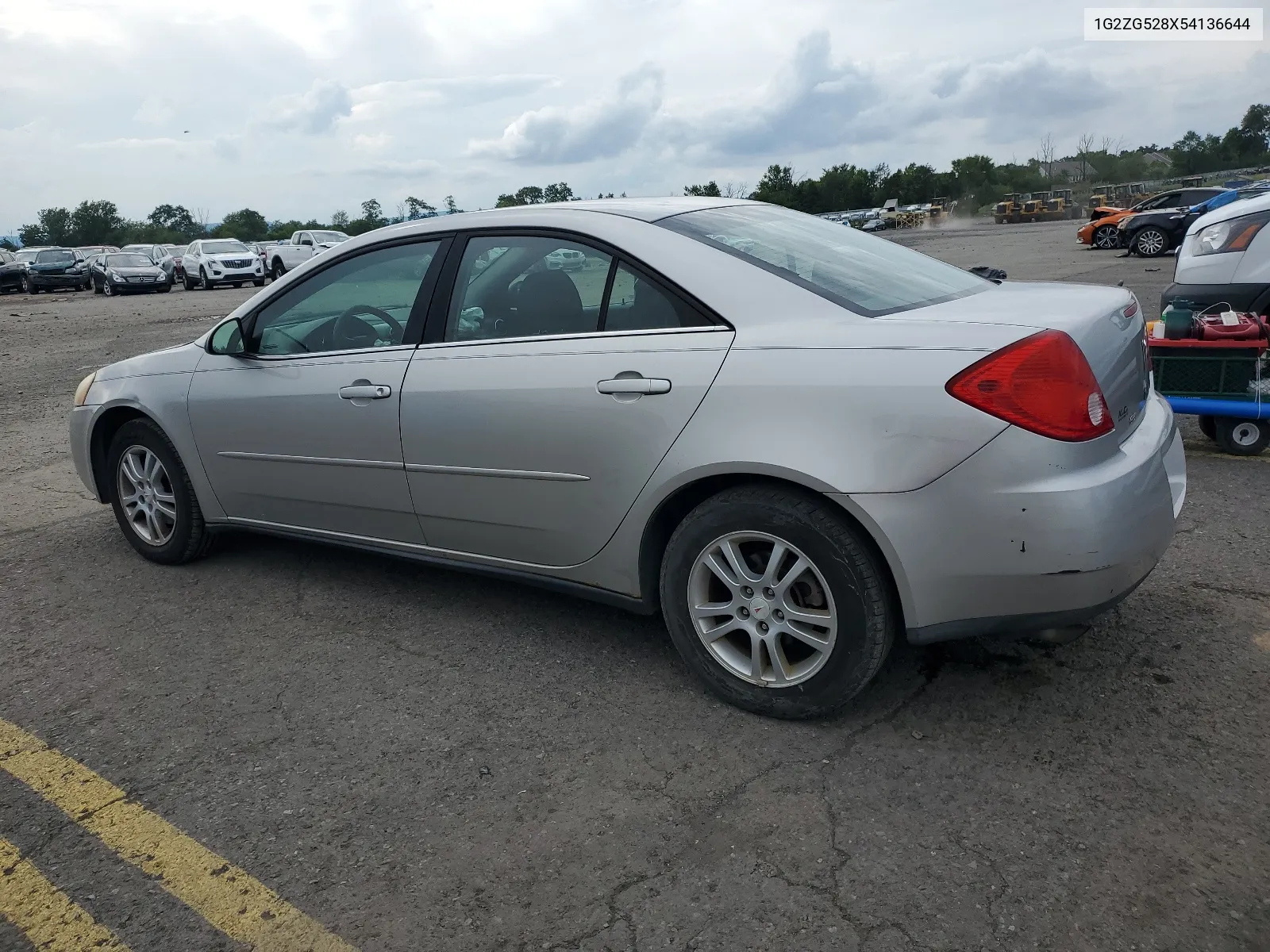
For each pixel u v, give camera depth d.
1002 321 2.57
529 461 3.17
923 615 2.60
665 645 3.45
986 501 2.44
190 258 32.97
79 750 2.94
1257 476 4.98
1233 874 2.12
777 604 2.79
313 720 3.05
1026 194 77.50
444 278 3.47
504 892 2.21
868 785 2.54
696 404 2.79
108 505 5.66
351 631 3.71
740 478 2.86
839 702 2.76
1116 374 2.64
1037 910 2.05
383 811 2.55
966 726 2.79
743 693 2.91
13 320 21.84
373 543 3.82
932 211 65.44
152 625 3.87
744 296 2.84
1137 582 2.58
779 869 2.23
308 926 2.14
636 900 2.16
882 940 2.00
